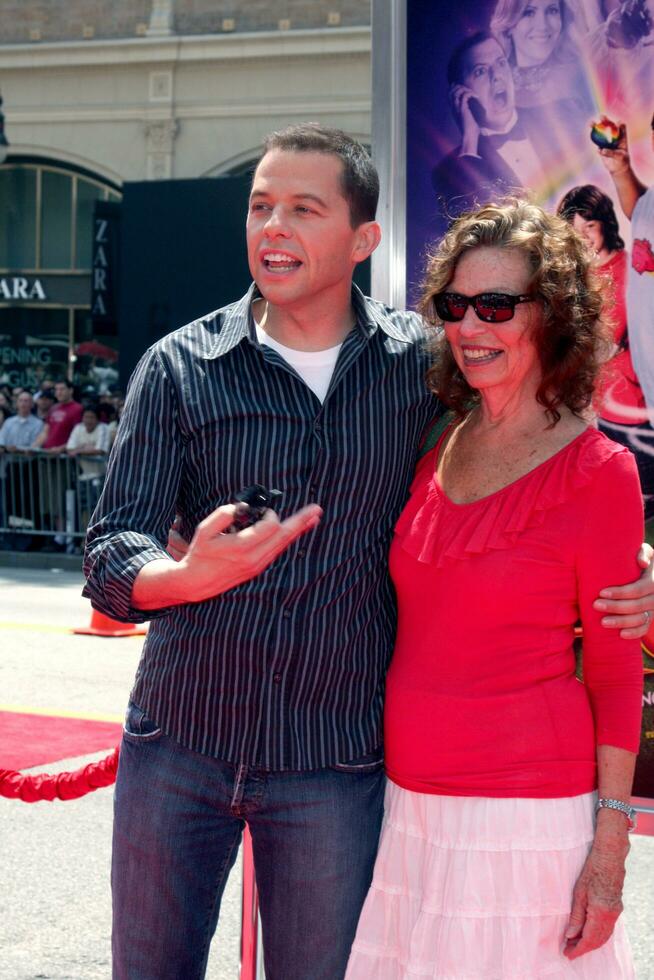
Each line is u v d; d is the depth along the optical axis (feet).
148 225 45.47
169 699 6.97
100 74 56.24
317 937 7.01
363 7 52.80
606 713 6.79
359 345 7.15
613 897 6.59
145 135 55.88
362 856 7.05
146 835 6.98
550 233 6.95
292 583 6.84
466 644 6.77
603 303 7.08
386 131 9.10
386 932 7.00
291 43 53.31
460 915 6.59
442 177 9.12
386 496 7.18
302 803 6.92
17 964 11.00
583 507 6.64
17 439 43.16
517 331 6.86
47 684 22.30
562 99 8.89
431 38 9.09
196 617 6.90
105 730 18.80
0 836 14.30
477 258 6.91
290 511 6.93
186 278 45.16
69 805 15.43
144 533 6.71
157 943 7.04
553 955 6.61
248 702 6.86
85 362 59.62
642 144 8.77
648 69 8.71
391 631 7.37
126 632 27.81
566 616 6.77
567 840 6.62
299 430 6.95
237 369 6.98
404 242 9.18
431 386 7.38
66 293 59.62
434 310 7.33
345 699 7.03
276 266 6.95
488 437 7.04
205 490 7.06
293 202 6.90
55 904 12.37
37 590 35.65
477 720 6.70
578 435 6.85
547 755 6.65
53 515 42.11
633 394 8.83
